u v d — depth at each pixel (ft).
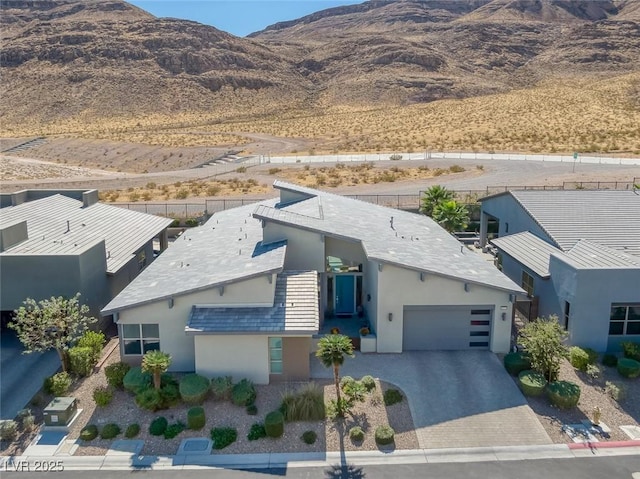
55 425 58.85
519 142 263.29
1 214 92.68
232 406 62.59
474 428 59.21
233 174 221.87
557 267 77.82
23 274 75.51
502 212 114.11
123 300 69.41
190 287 67.97
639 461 53.93
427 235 93.76
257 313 67.15
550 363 65.31
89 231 96.84
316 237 79.15
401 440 57.41
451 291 73.41
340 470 52.95
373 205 113.91
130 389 64.44
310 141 310.45
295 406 60.54
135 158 293.43
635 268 72.38
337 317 84.07
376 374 69.31
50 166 278.46
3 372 70.38
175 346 69.36
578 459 54.39
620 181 177.27
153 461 54.19
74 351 69.05
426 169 209.26
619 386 65.36
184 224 151.53
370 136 308.81
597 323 73.67
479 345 76.07
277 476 52.11
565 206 100.48
